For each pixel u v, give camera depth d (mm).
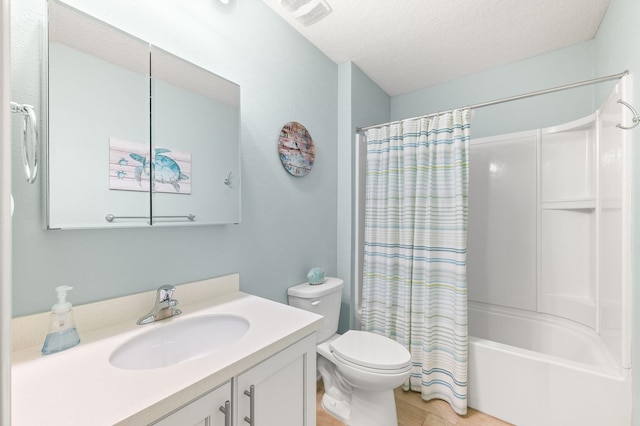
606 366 1391
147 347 960
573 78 2053
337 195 2219
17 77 825
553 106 2123
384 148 2021
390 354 1451
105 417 558
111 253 1013
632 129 1266
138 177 1066
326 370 1773
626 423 1263
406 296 1868
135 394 629
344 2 1596
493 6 1642
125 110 1035
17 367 730
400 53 2107
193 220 1238
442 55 2148
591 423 1336
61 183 886
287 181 1759
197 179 1254
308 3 1535
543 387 1456
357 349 1505
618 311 1349
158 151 1124
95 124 961
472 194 2371
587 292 1927
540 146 2107
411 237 1870
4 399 310
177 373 710
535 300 2100
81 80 932
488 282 2289
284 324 1015
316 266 1989
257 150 1562
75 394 626
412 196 1877
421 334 1808
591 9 1671
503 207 2244
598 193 1687
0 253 311
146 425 592
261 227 1588
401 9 1654
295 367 994
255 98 1548
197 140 1256
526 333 2094
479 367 1638
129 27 1059
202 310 1152
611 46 1594
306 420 1040
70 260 922
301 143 1845
